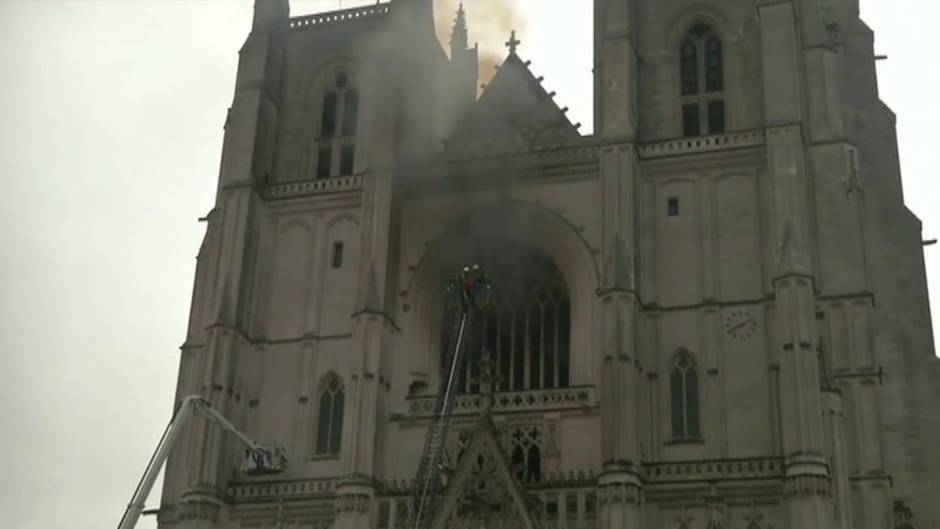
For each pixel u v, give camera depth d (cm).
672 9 7925
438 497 6838
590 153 7588
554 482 6681
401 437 7194
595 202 7488
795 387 6419
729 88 7650
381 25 8569
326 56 8581
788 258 6731
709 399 6806
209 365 7412
